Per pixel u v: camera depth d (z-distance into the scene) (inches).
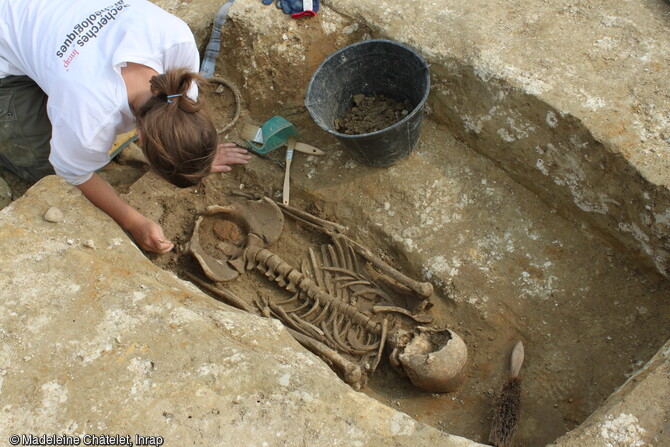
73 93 75.7
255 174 130.1
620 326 103.0
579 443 74.4
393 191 122.0
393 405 102.8
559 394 99.3
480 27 120.8
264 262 114.3
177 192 122.2
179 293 90.4
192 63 87.6
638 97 105.7
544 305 107.3
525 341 106.0
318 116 116.6
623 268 108.1
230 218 122.3
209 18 139.4
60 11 82.2
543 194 116.3
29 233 91.4
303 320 108.9
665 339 99.0
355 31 130.6
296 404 76.3
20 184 124.0
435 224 117.3
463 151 124.9
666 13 118.6
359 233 121.6
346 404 77.1
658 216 97.3
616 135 100.9
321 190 126.0
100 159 85.8
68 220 93.6
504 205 117.8
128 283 87.6
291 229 123.7
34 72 83.7
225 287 113.6
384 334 104.3
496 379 103.5
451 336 100.3
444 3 127.3
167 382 77.6
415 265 114.7
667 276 102.7
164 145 72.9
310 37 132.0
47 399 76.1
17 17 84.2
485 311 108.4
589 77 109.6
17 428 73.8
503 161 119.9
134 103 78.4
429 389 100.7
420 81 118.1
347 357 104.7
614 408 77.1
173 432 73.5
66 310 83.7
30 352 80.0
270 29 132.3
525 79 110.2
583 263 109.8
